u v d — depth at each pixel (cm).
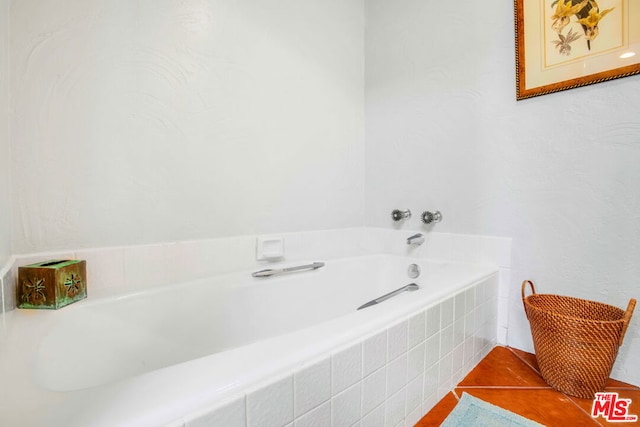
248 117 139
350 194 183
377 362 74
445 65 153
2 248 82
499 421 88
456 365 107
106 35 104
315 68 165
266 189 147
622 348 107
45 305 84
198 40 124
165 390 46
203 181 127
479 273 125
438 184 157
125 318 96
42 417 40
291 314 136
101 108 104
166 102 117
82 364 83
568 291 118
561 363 100
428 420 90
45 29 94
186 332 109
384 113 180
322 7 166
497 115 135
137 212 113
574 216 116
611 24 104
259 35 142
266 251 146
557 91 118
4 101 86
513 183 132
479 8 140
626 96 103
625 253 105
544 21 119
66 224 100
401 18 170
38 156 95
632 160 103
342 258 160
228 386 48
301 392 57
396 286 163
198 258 127
